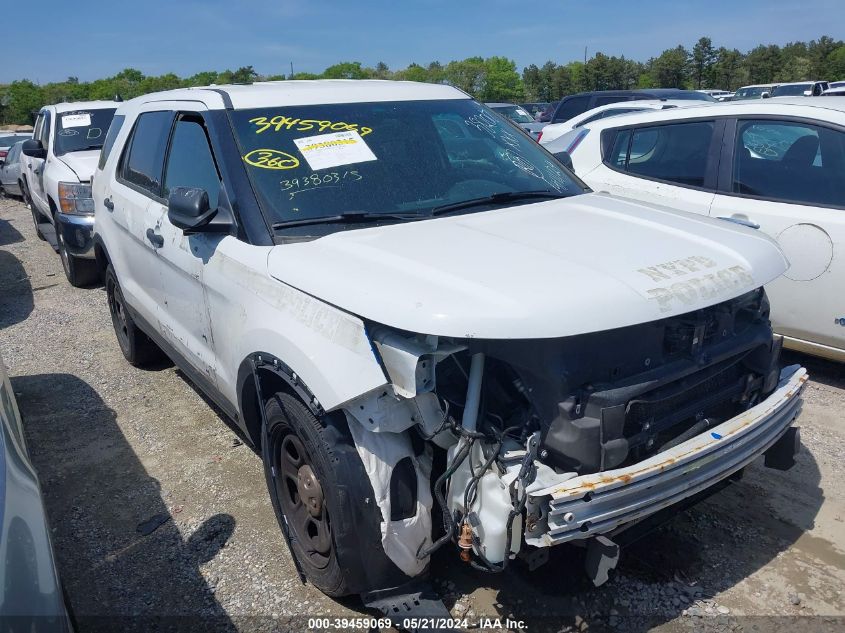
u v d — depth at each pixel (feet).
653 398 7.96
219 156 10.86
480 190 11.49
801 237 15.29
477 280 7.85
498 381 8.32
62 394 16.98
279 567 10.43
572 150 21.12
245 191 10.36
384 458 8.16
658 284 8.02
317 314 8.52
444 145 12.11
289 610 9.53
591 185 19.98
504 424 8.21
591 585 9.61
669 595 9.45
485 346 7.77
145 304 14.93
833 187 15.24
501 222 10.15
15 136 60.44
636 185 18.78
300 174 10.69
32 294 26.55
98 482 13.00
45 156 30.66
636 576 9.82
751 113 16.87
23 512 6.46
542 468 7.58
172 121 13.43
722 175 17.08
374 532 8.22
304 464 9.34
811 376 16.51
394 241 9.30
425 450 8.57
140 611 9.68
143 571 10.49
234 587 10.05
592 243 9.12
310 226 10.05
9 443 7.34
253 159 10.75
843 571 9.87
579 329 7.32
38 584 5.92
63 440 14.65
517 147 13.08
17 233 39.93
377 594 8.64
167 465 13.46
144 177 14.49
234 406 11.32
